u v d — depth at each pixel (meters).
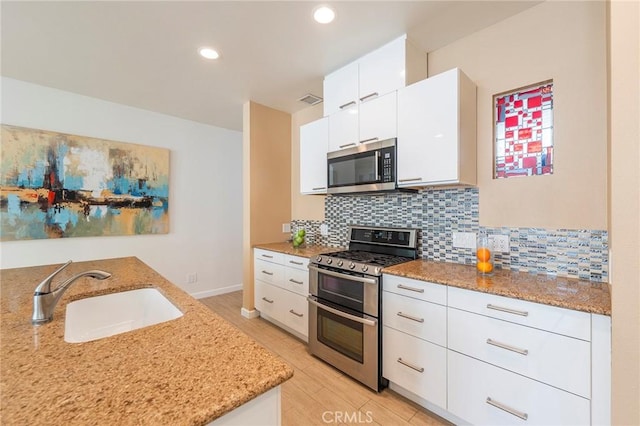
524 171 1.77
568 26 1.59
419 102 1.87
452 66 2.06
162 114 3.54
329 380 2.01
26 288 1.36
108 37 1.98
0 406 0.52
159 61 2.30
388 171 2.03
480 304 1.41
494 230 1.85
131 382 0.60
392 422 1.60
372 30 1.93
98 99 3.07
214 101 3.18
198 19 1.80
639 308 0.90
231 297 3.94
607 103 1.39
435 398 1.59
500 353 1.35
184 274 3.74
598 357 1.10
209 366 0.66
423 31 1.94
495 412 1.37
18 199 2.60
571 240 1.57
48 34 1.93
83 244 2.97
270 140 3.39
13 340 0.80
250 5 1.68
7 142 2.55
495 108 1.89
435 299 1.59
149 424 0.48
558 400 1.20
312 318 2.34
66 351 0.73
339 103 2.42
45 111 2.76
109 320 1.33
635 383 0.91
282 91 2.92
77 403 0.53
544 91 1.71
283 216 3.53
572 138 1.57
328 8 1.71
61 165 2.81
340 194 2.55
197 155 3.86
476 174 1.91
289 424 1.59
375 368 1.85
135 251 3.33
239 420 0.59
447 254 2.07
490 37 1.88
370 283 1.88
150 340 0.79
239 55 2.23
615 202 0.94
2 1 1.60
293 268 2.65
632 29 0.91
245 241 3.29
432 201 2.16
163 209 3.52
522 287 1.40
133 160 3.28
